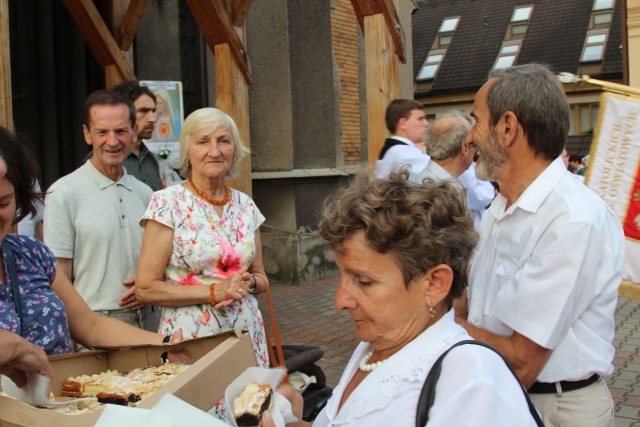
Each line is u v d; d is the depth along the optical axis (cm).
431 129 392
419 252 130
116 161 314
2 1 386
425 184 139
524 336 184
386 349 139
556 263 182
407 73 1205
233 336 184
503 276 199
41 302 199
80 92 706
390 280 132
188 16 830
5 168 175
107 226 306
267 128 892
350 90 991
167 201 280
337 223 134
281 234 895
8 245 201
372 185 137
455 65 2978
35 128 684
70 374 189
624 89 267
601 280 189
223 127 288
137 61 761
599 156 271
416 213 131
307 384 333
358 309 135
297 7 884
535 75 196
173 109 588
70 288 222
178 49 808
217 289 269
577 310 186
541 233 189
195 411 127
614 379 512
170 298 270
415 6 1214
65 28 700
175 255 278
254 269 306
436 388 124
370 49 568
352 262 134
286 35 870
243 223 294
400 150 454
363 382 136
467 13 3180
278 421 153
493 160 201
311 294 831
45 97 685
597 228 185
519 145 195
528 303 183
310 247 908
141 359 200
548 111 191
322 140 930
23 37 670
